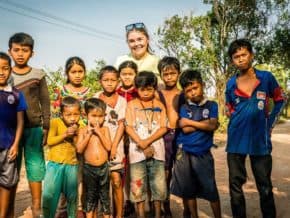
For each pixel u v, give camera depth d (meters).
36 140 1.92
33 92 1.91
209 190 1.82
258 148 1.78
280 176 3.15
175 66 2.00
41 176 1.94
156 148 1.88
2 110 1.72
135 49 2.21
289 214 2.08
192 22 10.55
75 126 1.82
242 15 11.61
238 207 1.84
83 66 2.06
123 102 1.98
